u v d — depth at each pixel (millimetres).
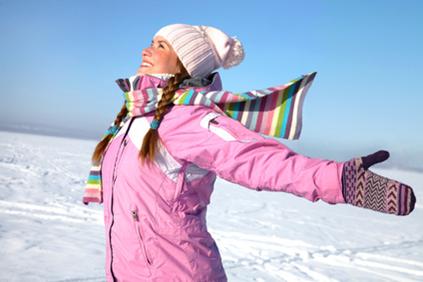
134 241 1146
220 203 11883
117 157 1201
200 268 1176
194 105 1076
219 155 948
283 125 1187
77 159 23281
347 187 708
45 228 6266
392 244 8000
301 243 7305
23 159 19062
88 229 6531
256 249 6488
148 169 1095
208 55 1312
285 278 5137
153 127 1073
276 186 823
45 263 4602
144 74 1275
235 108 1189
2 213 7051
